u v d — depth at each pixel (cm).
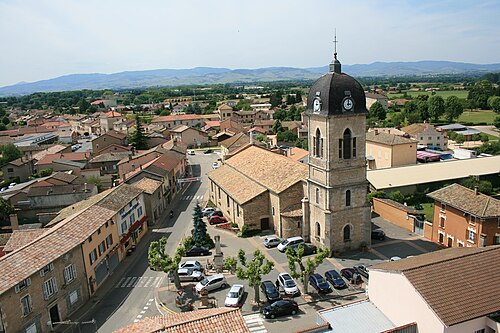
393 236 6531
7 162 13062
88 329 4391
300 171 6575
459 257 3566
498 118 17888
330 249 5722
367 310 3731
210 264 5788
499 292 3219
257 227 6825
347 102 5353
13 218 7231
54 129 18988
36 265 4200
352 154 5588
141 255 6338
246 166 8056
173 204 9050
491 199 5606
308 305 4578
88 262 5050
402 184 8762
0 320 3734
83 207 6725
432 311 3031
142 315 4609
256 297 4622
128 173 9619
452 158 12044
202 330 2834
